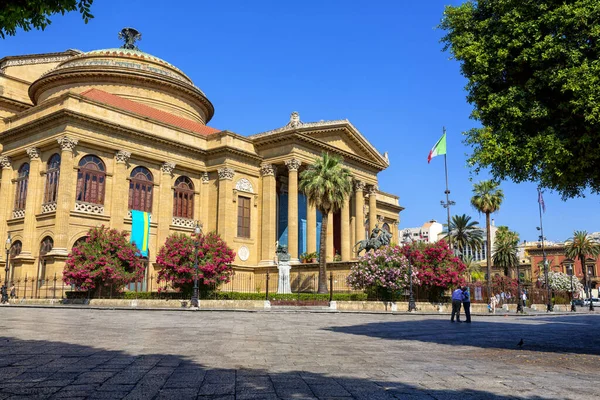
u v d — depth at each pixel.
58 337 13.39
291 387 7.26
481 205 62.03
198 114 60.50
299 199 55.84
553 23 12.07
